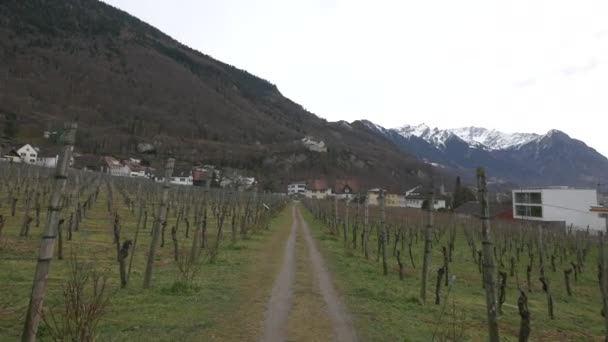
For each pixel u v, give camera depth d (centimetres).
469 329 1065
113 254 1750
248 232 3083
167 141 16050
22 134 11119
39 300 571
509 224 4991
